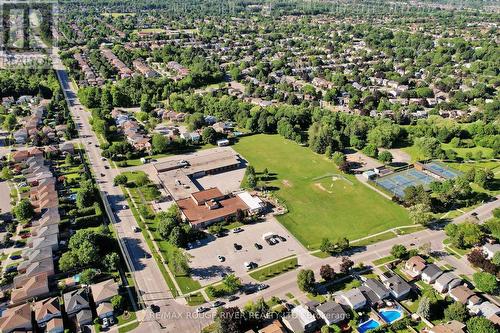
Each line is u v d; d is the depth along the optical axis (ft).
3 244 579.48
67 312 465.47
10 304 479.00
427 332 451.94
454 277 522.88
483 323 434.30
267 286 520.42
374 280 517.96
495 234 604.08
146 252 575.79
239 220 645.92
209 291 503.20
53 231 586.45
